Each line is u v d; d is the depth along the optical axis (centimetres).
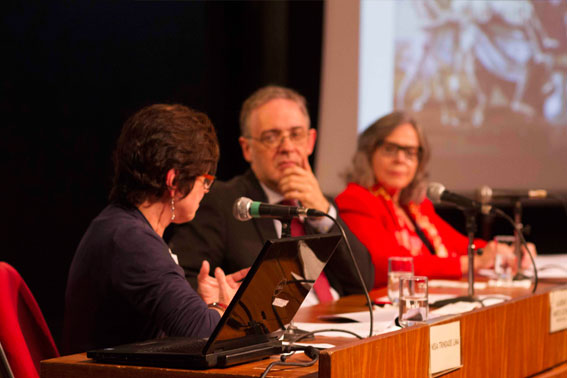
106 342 240
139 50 686
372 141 491
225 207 378
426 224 506
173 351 193
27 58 603
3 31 590
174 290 230
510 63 725
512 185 725
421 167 504
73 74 634
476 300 333
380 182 492
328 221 394
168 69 714
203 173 254
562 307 302
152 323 241
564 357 304
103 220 246
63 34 627
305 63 759
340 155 742
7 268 247
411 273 338
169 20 715
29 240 605
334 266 402
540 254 724
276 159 392
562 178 728
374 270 415
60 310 622
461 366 230
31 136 606
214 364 190
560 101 728
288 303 211
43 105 614
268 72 770
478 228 725
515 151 725
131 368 192
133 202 248
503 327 258
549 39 727
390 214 479
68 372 199
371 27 738
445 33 724
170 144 246
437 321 219
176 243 373
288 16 766
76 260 248
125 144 249
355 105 739
